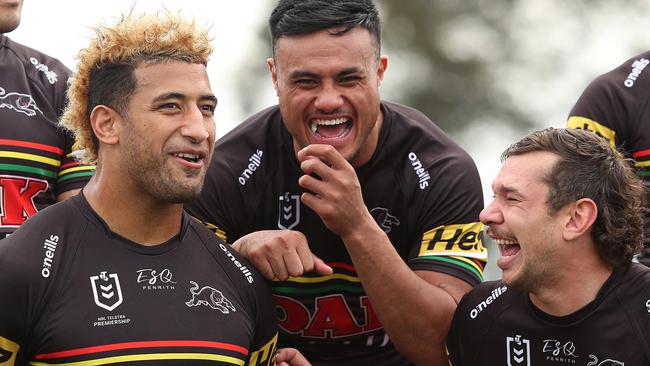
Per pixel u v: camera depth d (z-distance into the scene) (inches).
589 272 245.8
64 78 278.5
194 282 229.5
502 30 930.1
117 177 227.8
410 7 929.5
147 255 228.2
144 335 219.5
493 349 253.8
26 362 219.1
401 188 279.7
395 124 284.4
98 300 220.2
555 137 249.0
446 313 265.3
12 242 221.6
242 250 249.6
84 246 225.0
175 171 225.3
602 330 243.4
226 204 281.4
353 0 263.3
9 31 271.0
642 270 248.4
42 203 269.9
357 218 256.1
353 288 284.8
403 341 267.0
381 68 283.7
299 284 283.7
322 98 261.6
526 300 251.9
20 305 216.2
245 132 287.6
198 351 221.9
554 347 247.3
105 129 228.2
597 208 244.7
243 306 234.7
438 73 916.6
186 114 226.4
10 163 265.3
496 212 248.7
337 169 253.8
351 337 291.0
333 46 260.7
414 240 282.7
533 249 245.0
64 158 272.7
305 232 281.3
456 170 280.8
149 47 226.8
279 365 255.8
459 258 275.6
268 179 281.9
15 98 269.9
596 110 311.4
